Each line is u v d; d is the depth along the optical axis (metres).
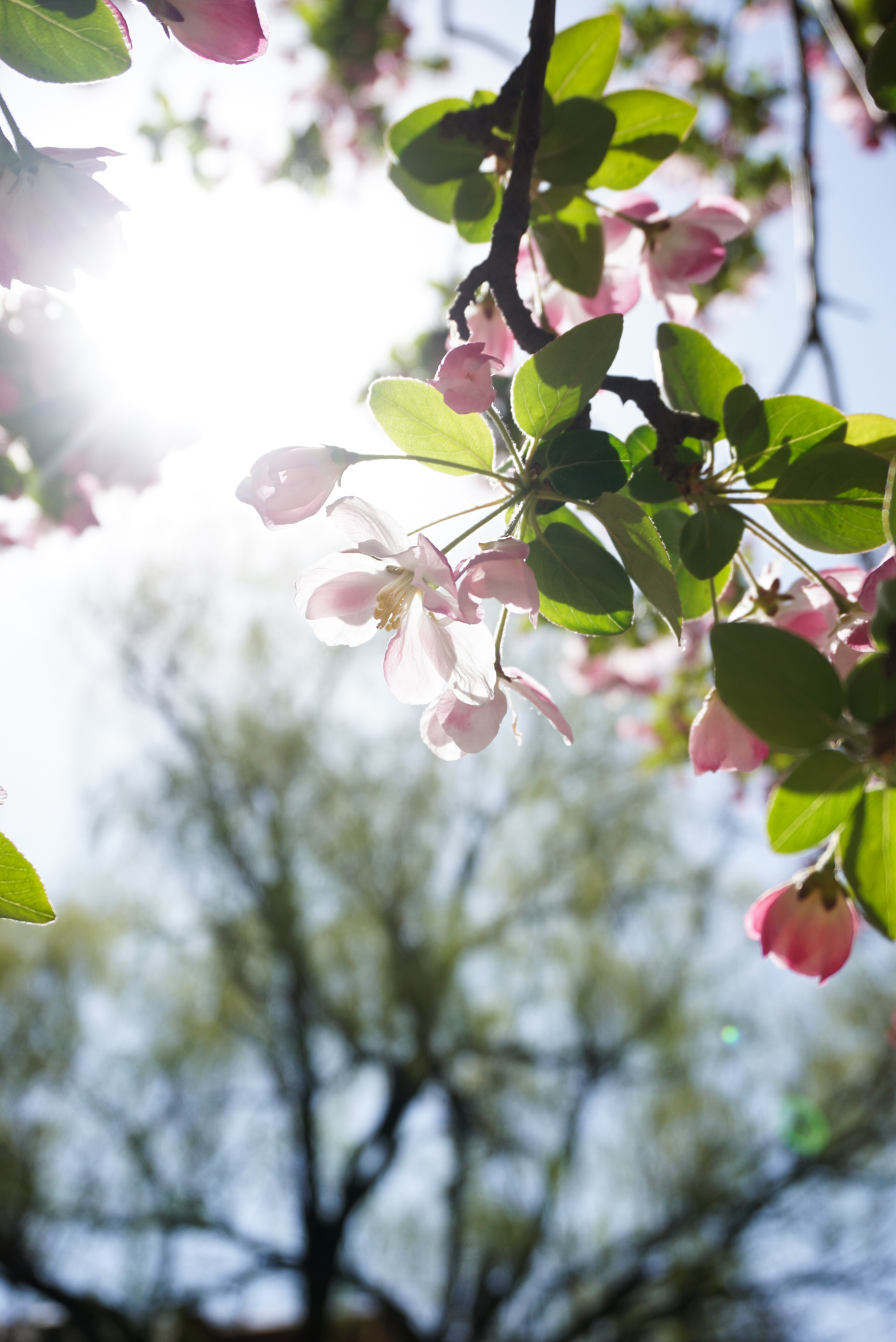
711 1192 11.73
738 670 0.77
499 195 1.44
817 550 1.05
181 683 13.36
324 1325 11.46
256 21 0.98
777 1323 11.45
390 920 12.27
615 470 0.97
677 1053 12.52
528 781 13.52
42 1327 11.57
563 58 1.41
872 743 0.76
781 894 1.12
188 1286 11.15
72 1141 11.36
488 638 1.01
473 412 0.94
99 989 12.24
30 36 0.97
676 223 1.53
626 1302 11.72
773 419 1.04
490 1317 11.72
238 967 12.06
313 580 1.05
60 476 2.64
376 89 5.34
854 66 1.68
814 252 2.13
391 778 13.26
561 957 12.87
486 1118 11.75
